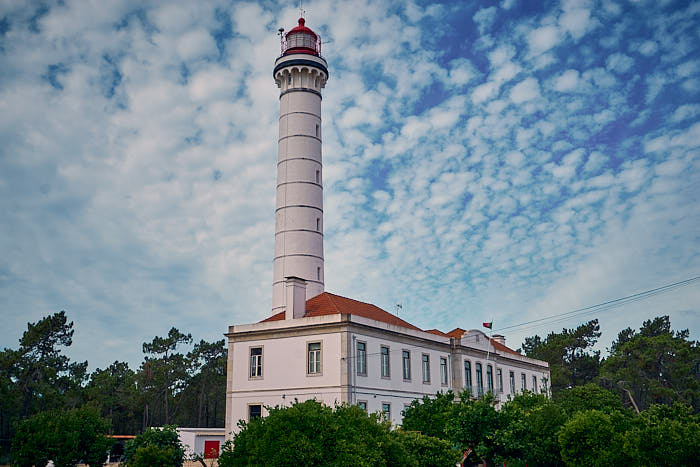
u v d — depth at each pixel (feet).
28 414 267.80
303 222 234.58
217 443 232.12
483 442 139.74
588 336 398.01
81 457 157.28
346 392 172.45
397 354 195.93
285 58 249.34
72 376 296.30
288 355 184.96
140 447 151.02
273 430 101.04
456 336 237.04
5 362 262.47
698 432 126.62
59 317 290.76
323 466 97.30
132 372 377.50
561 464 148.77
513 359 268.62
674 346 321.52
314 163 242.78
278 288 231.30
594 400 190.29
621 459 130.21
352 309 199.31
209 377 387.34
